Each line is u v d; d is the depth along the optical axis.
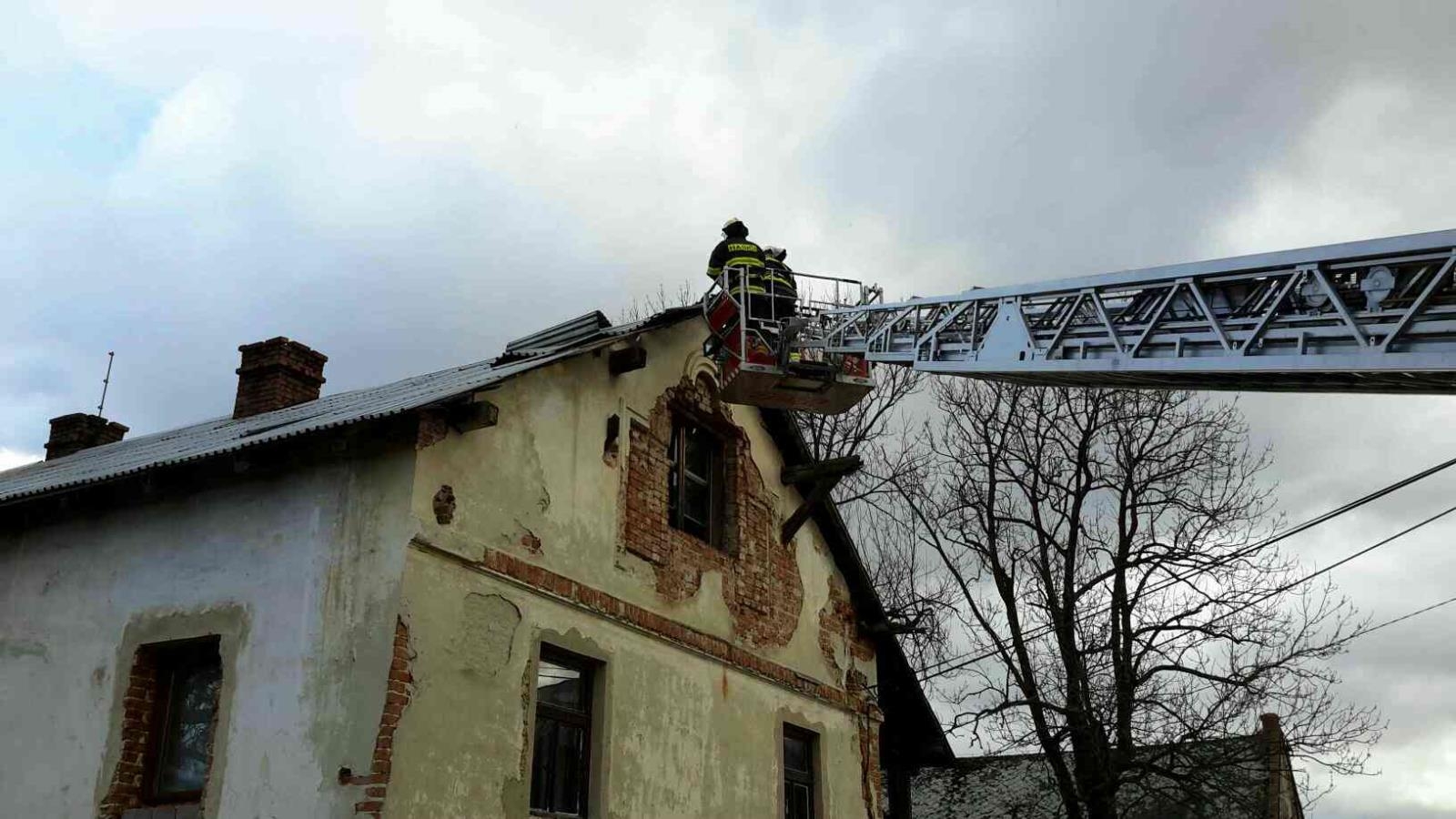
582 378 11.63
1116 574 18.91
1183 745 17.83
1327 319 7.14
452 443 9.77
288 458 9.88
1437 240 6.63
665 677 11.73
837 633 15.12
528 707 9.93
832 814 13.98
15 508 11.03
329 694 8.86
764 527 14.11
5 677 10.55
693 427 13.75
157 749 9.79
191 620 9.79
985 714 18.09
